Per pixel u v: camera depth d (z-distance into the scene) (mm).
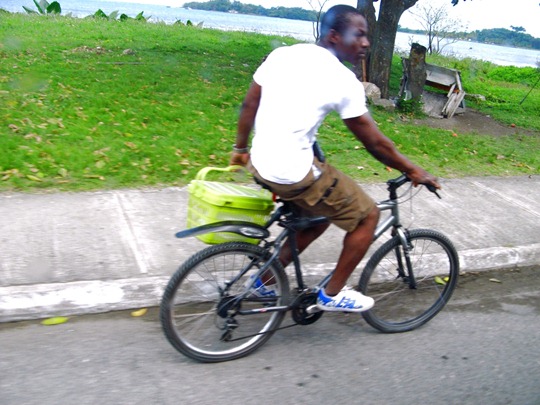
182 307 4016
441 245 4375
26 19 18094
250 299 3799
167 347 3904
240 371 3707
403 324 4328
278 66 3447
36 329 3998
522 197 7035
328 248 5230
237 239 3717
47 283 4207
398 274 4469
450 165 8008
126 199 5699
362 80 12086
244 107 3658
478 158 8555
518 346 4258
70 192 5715
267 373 3707
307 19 50938
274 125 3396
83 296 4195
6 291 4055
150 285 4359
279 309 3887
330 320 4418
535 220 6383
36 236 4848
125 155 6602
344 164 7359
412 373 3826
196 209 3756
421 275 4863
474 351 4148
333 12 3482
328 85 3346
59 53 12469
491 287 5188
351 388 3621
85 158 6383
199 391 3480
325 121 9195
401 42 34031
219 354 3764
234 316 3791
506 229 6066
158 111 8492
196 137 7578
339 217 3660
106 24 18406
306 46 3465
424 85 12391
